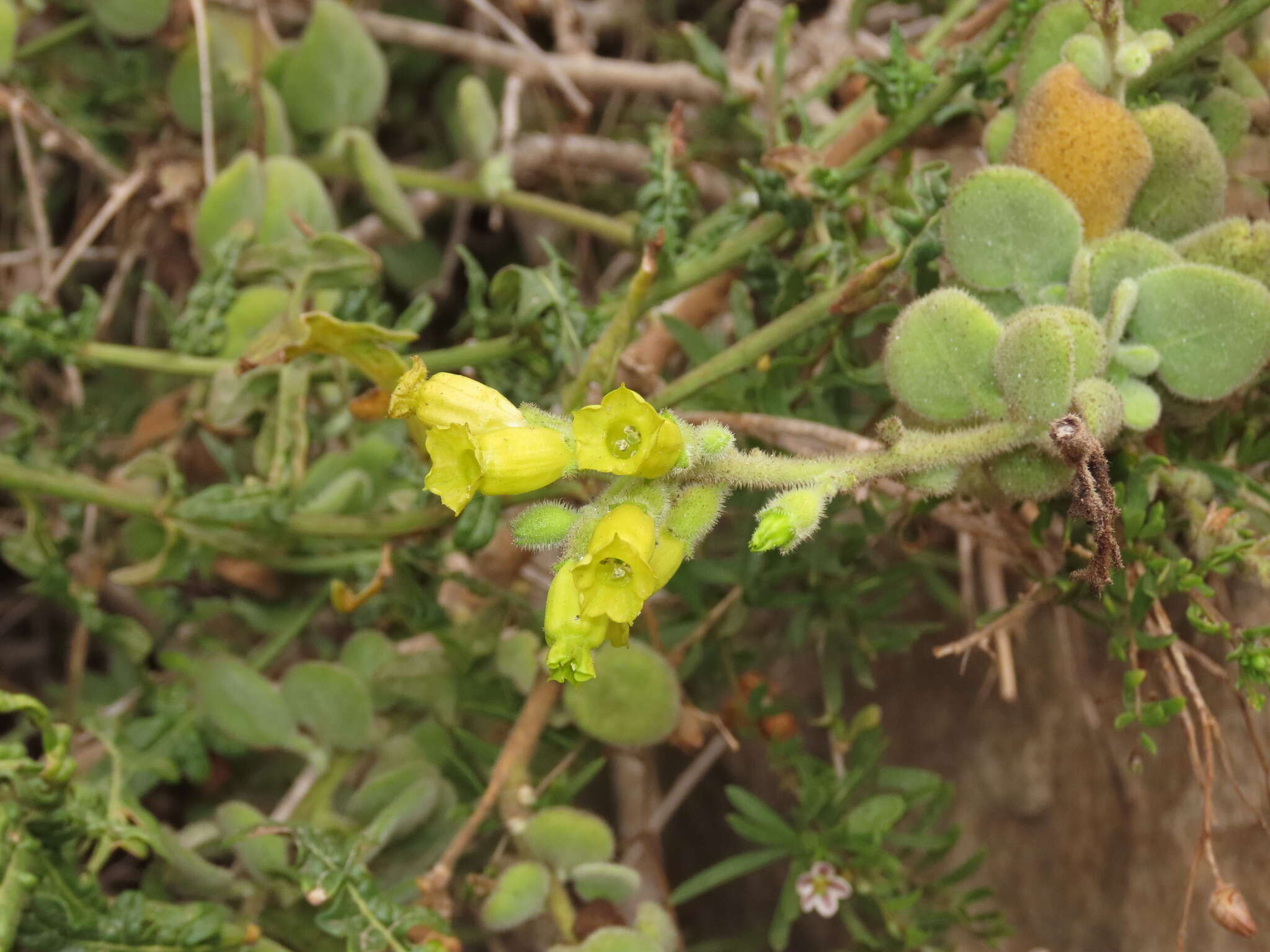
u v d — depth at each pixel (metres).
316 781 0.48
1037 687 0.53
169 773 0.49
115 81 0.58
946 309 0.38
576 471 0.35
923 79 0.44
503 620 0.49
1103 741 0.51
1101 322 0.38
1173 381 0.38
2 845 0.40
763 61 0.60
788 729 0.50
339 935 0.42
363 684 0.47
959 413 0.38
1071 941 0.51
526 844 0.45
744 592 0.49
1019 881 0.53
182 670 0.50
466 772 0.48
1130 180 0.39
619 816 0.61
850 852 0.48
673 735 0.47
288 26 0.66
